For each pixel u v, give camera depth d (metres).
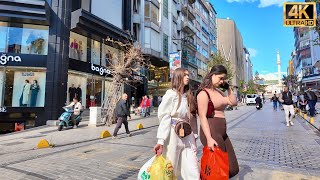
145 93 26.86
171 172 2.81
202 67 50.50
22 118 16.08
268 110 27.02
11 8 15.41
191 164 3.02
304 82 59.75
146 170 2.89
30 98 16.31
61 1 17.09
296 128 11.31
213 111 3.00
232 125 12.80
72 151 7.12
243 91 78.56
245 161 5.53
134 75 22.77
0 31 16.20
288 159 5.71
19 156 6.62
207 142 2.83
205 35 54.53
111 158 6.09
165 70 32.41
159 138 2.91
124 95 9.75
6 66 15.91
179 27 35.88
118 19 23.12
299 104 21.02
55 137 9.91
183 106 3.05
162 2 30.52
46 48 16.95
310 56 60.12
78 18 17.19
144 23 27.11
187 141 3.09
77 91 18.48
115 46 22.28
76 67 18.31
